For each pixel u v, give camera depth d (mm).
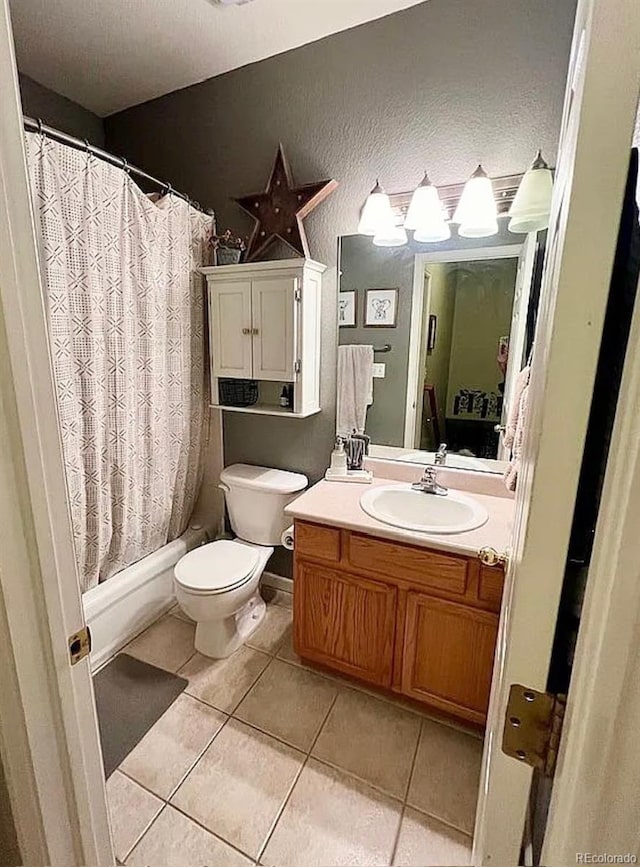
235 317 2092
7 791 671
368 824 1302
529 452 558
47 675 665
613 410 380
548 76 1535
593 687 378
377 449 2066
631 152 340
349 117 1855
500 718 515
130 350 1938
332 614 1737
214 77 2090
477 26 1600
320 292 2037
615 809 379
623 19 327
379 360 1999
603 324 367
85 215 1672
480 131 1657
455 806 1351
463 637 1508
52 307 1588
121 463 1960
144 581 2121
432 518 1853
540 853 460
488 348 1792
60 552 667
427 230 1781
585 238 362
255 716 1658
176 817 1313
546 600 435
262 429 2340
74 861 739
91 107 2336
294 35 1819
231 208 2205
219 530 2604
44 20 1721
